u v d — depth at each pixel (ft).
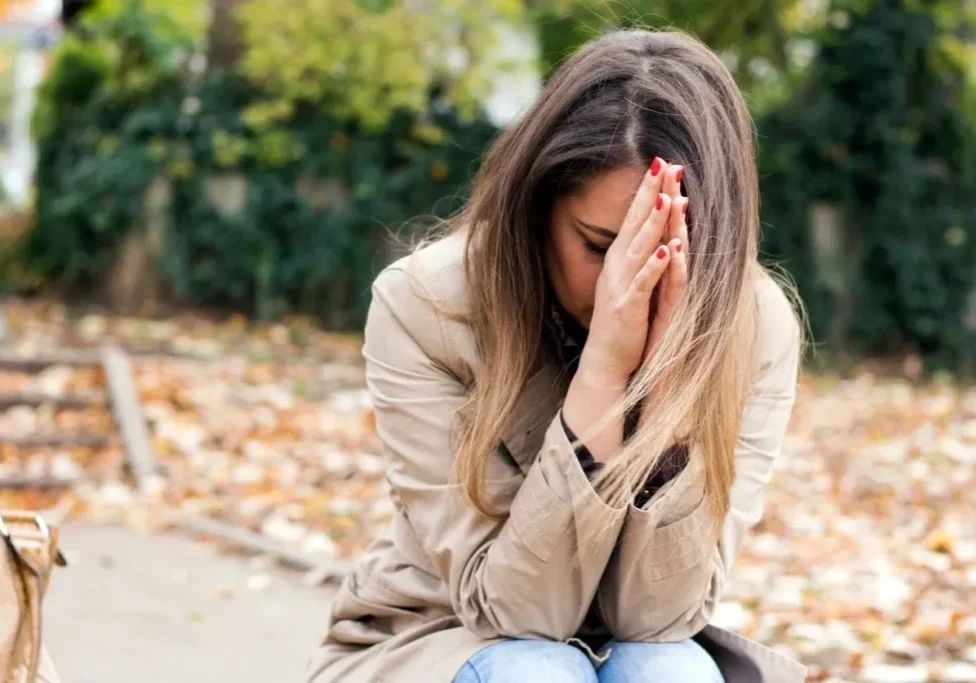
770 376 7.39
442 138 39.65
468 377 7.20
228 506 20.97
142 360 28.40
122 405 24.32
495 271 6.88
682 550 6.79
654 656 6.91
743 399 6.95
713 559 7.07
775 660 7.21
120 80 40.37
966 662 13.80
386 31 38.75
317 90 38.93
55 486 21.88
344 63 39.09
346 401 27.55
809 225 39.73
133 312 38.34
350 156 39.58
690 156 6.64
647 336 6.90
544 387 7.27
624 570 6.89
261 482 22.30
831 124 39.68
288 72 38.58
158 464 22.84
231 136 39.04
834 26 40.65
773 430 7.41
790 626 14.98
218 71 40.65
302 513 20.58
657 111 6.65
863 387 34.76
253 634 14.92
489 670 6.64
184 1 46.32
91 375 25.62
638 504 6.88
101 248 39.63
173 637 14.62
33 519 6.48
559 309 7.38
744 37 41.27
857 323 39.99
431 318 7.16
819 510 21.57
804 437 27.37
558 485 6.66
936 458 25.66
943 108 40.45
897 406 31.55
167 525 20.10
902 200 39.52
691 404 6.53
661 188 6.60
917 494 22.66
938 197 40.19
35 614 6.30
